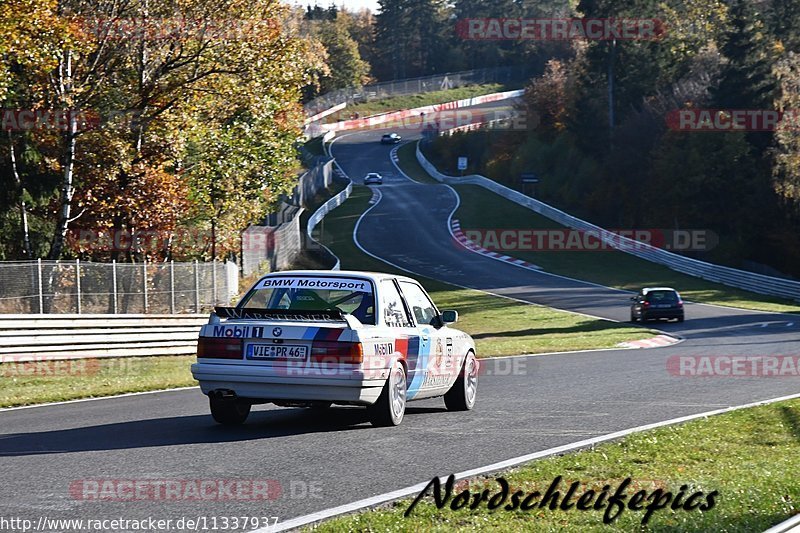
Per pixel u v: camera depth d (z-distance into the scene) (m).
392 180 103.75
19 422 11.71
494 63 167.50
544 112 95.50
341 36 152.88
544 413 12.35
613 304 46.38
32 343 20.23
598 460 8.74
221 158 34.69
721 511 6.80
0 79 25.92
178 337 25.08
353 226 75.88
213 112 34.25
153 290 27.95
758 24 73.19
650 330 33.31
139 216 31.20
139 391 15.88
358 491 7.38
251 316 10.52
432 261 62.38
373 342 10.39
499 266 60.78
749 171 66.31
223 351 10.45
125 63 31.81
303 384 10.17
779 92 68.75
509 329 37.09
